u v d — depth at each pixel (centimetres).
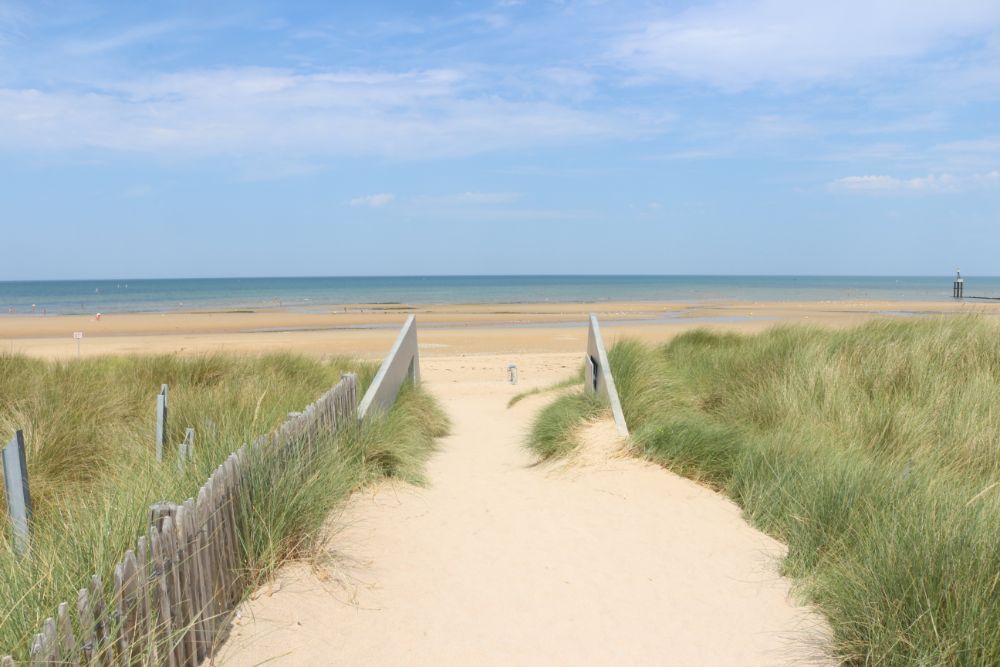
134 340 3191
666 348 1397
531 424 933
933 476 521
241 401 709
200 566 322
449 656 341
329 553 436
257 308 6272
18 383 779
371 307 6256
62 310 6084
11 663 227
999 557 325
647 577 436
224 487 365
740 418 777
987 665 289
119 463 517
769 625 373
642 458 671
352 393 689
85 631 237
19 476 353
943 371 778
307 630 352
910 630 312
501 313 5178
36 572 296
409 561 450
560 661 339
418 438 823
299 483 455
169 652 278
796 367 839
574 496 599
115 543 316
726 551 475
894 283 18025
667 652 348
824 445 615
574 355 2519
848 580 369
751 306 5978
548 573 441
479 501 597
